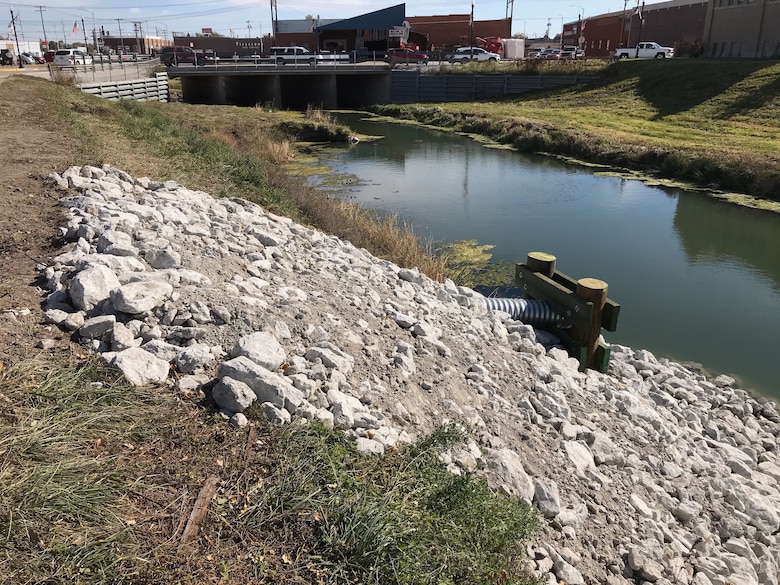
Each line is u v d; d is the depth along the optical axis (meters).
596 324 7.76
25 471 3.09
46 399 3.63
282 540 3.25
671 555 4.76
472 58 56.72
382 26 66.81
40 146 10.57
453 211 17.72
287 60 51.97
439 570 3.31
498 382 6.06
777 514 5.64
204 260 5.92
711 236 15.98
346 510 3.43
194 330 4.53
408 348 5.57
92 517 3.02
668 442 6.35
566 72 45.03
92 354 4.18
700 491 5.65
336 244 9.16
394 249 10.98
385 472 3.88
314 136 30.95
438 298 8.04
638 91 38.28
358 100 52.25
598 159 26.12
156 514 3.18
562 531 4.44
